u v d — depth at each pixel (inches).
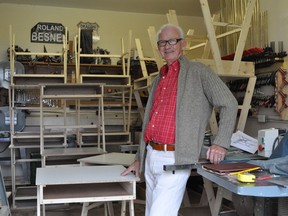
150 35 183.8
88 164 129.0
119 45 265.7
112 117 244.1
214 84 85.6
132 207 92.5
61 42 255.6
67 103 236.4
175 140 85.6
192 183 205.2
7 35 248.1
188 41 185.0
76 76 219.9
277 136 99.4
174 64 92.4
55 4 251.0
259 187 62.1
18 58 229.3
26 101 228.8
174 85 90.3
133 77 243.6
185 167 83.7
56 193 90.9
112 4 250.4
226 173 73.0
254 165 79.8
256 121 191.9
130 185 92.4
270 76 174.2
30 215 173.8
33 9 252.7
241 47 148.4
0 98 237.3
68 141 217.2
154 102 95.0
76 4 250.8
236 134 113.7
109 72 252.2
